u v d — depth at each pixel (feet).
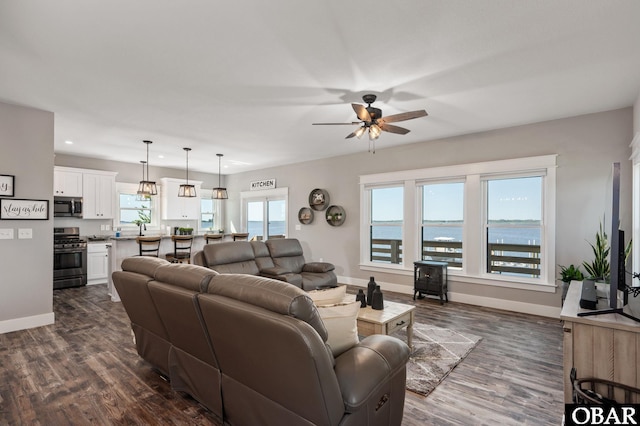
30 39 7.45
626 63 8.59
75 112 12.58
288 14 6.61
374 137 11.18
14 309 11.85
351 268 20.45
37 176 12.24
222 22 6.88
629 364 5.72
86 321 13.03
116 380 8.25
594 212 12.58
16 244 11.89
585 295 6.81
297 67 8.90
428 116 13.01
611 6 6.31
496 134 14.93
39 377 8.39
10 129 11.69
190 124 14.17
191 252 19.45
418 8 6.41
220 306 5.16
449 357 9.70
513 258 14.92
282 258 17.35
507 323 12.87
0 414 6.83
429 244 17.49
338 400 4.62
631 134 11.85
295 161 23.24
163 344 7.87
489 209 15.61
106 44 7.71
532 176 14.20
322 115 12.95
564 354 6.25
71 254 19.57
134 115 12.94
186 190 21.04
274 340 4.52
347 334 5.81
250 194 27.53
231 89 10.37
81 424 6.53
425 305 15.58
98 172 21.50
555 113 12.66
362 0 6.18
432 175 16.83
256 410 5.49
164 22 6.86
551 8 6.40
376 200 19.71
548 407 7.18
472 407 7.19
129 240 16.90
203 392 6.65
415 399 7.51
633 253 11.04
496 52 8.07
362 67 8.87
